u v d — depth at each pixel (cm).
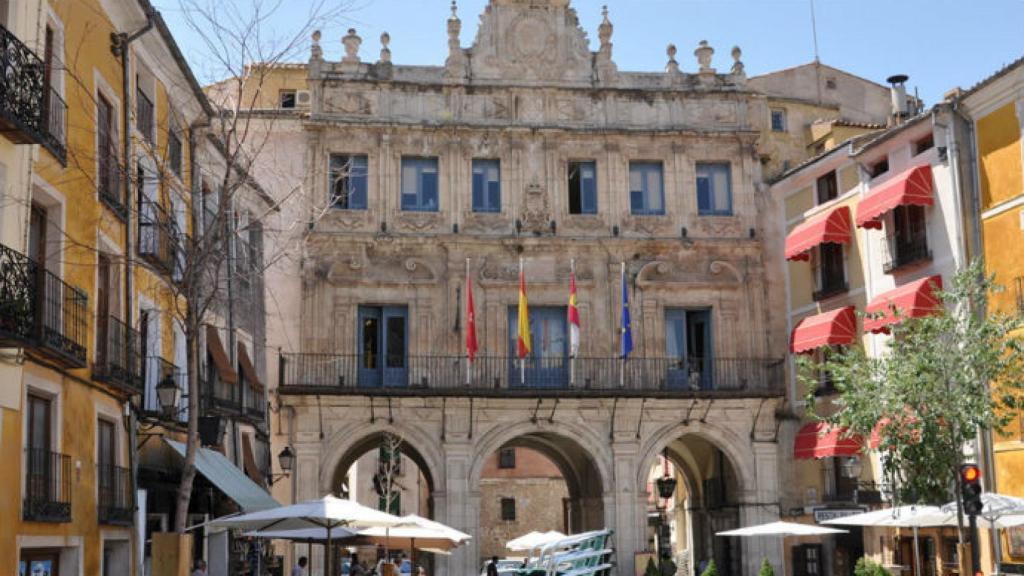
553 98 4106
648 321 4047
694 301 4094
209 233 2109
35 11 1869
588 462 4384
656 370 4012
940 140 3319
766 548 3953
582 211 4091
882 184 3594
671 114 4162
